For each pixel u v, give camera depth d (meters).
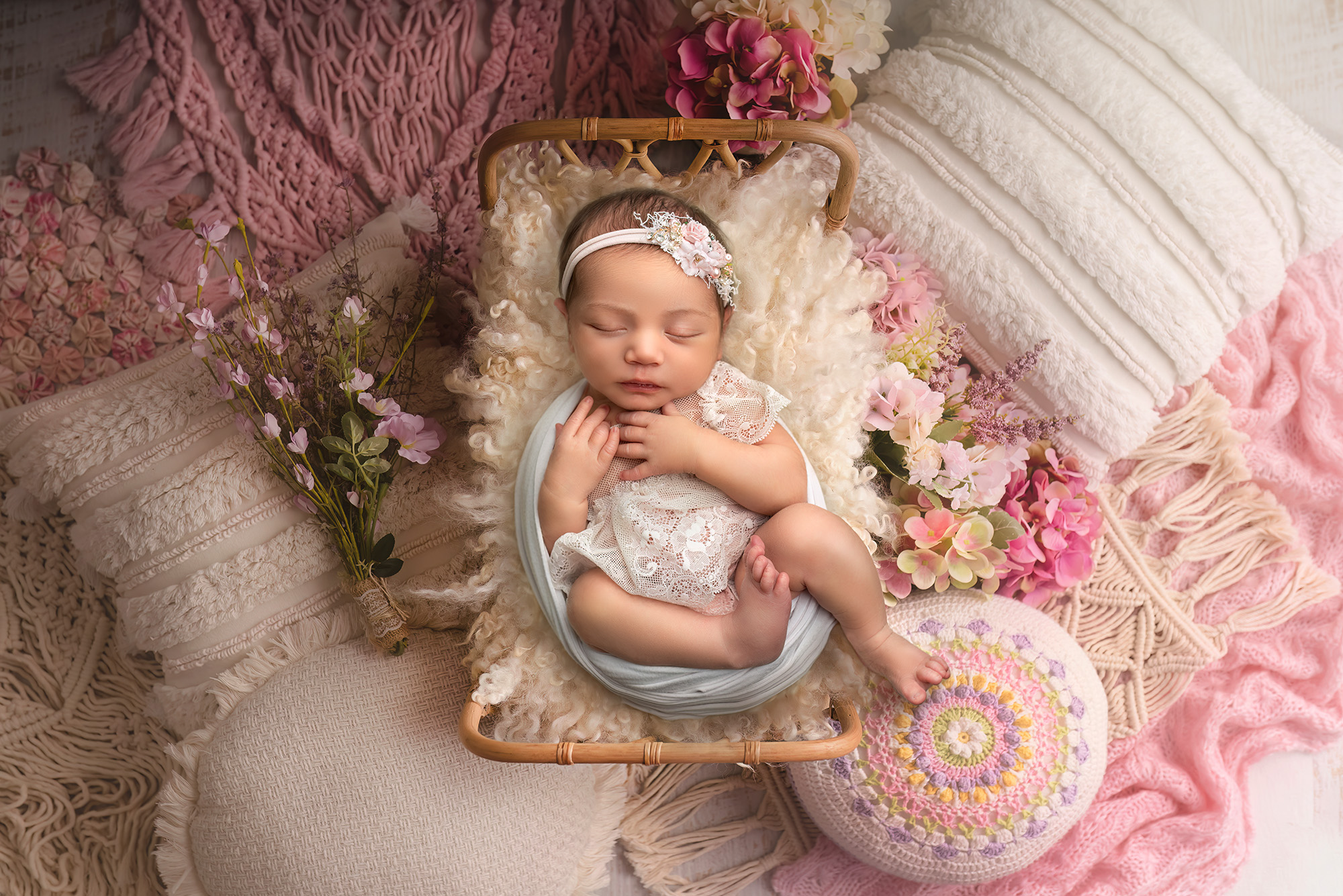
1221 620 1.79
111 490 1.51
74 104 1.70
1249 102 1.60
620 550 1.30
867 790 1.56
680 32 1.65
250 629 1.53
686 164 1.81
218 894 1.46
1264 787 1.79
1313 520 1.84
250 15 1.67
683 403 1.39
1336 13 1.85
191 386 1.53
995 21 1.61
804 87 1.58
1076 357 1.60
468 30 1.72
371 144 1.72
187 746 1.51
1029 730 1.54
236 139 1.69
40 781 1.63
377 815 1.43
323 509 1.43
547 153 1.47
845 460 1.48
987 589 1.60
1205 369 1.64
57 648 1.67
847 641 1.43
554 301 1.45
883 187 1.64
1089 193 1.58
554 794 1.52
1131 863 1.71
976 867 1.58
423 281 1.63
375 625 1.46
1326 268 1.81
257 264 1.68
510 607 1.41
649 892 1.77
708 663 1.32
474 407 1.46
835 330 1.51
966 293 1.63
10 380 1.68
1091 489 1.73
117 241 1.69
